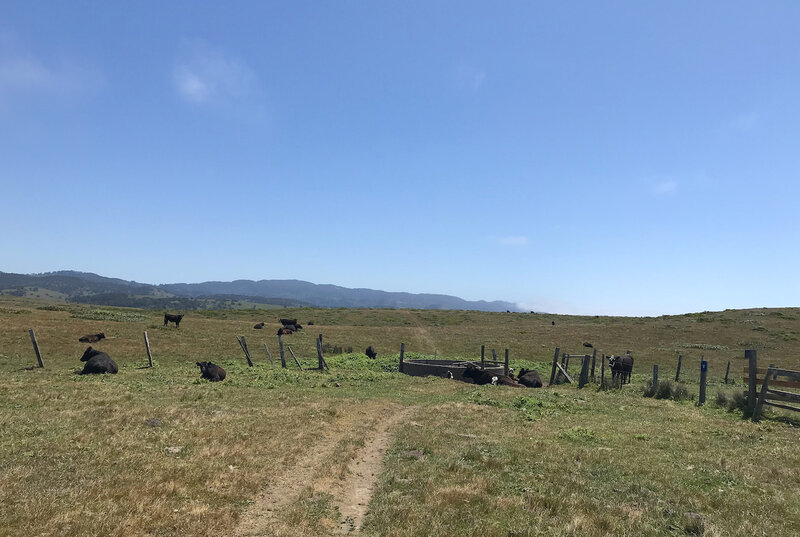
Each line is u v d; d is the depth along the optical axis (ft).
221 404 53.93
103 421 41.83
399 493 28.50
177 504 25.14
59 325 133.90
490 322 236.22
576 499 27.48
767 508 26.81
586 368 86.53
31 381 64.59
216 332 152.35
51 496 24.62
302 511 25.62
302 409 52.80
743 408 57.57
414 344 155.94
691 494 28.84
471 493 28.12
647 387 77.00
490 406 59.93
